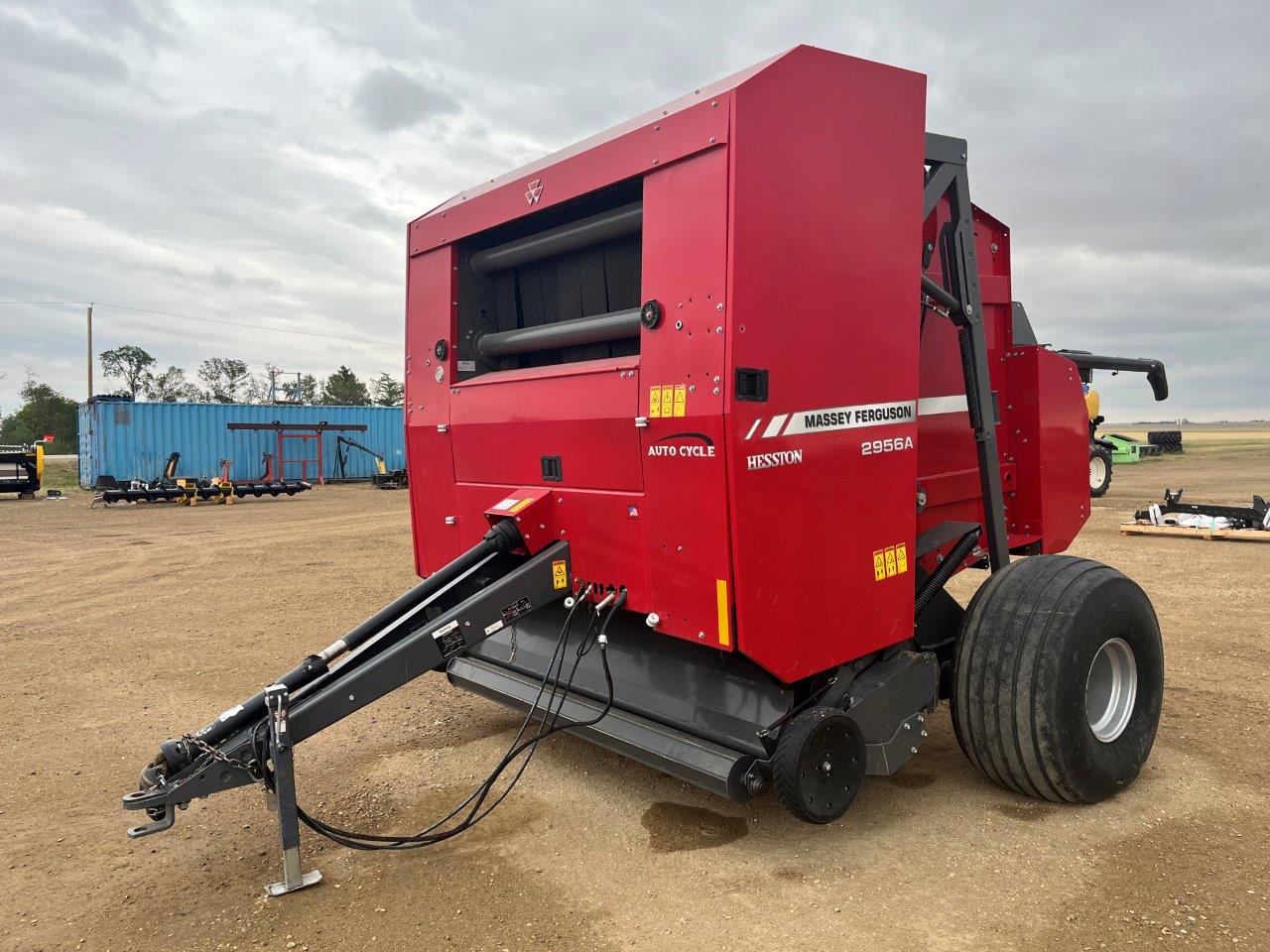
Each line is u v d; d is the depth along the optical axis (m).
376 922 2.70
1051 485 4.70
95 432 24.62
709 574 2.78
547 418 3.39
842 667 3.15
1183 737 4.16
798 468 2.83
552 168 3.37
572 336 3.55
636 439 2.99
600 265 3.64
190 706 5.01
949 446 4.19
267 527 15.24
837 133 2.94
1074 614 3.22
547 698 3.77
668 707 3.34
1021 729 3.22
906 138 3.20
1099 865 2.94
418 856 3.14
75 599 8.38
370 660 3.03
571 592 3.42
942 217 4.07
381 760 4.12
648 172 2.92
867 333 3.06
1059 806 3.43
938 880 2.87
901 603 3.26
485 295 4.12
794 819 3.37
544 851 3.15
